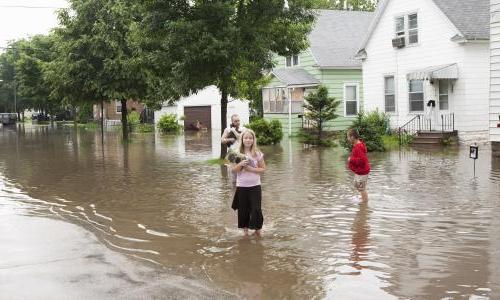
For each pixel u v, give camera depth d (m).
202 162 20.75
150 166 19.88
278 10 19.58
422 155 20.98
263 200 12.34
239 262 7.73
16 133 49.31
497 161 18.36
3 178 17.47
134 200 12.92
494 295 6.16
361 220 10.08
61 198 13.45
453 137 25.23
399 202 11.66
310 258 7.80
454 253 7.83
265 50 19.28
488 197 11.95
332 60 33.78
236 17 19.53
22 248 8.58
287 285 6.70
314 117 27.05
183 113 48.62
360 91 34.59
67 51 32.62
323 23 36.50
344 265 7.41
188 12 19.11
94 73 32.62
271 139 28.47
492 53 19.09
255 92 36.03
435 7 26.03
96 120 71.56
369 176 15.58
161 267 7.57
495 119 19.25
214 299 6.26
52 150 28.55
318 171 17.09
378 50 29.64
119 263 7.75
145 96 33.03
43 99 58.06
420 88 27.25
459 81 25.23
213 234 9.40
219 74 19.38
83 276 7.15
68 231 9.74
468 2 26.47
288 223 10.02
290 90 33.62
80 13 32.16
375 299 6.13
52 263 7.75
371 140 22.94
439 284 6.56
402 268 7.21
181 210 11.54
